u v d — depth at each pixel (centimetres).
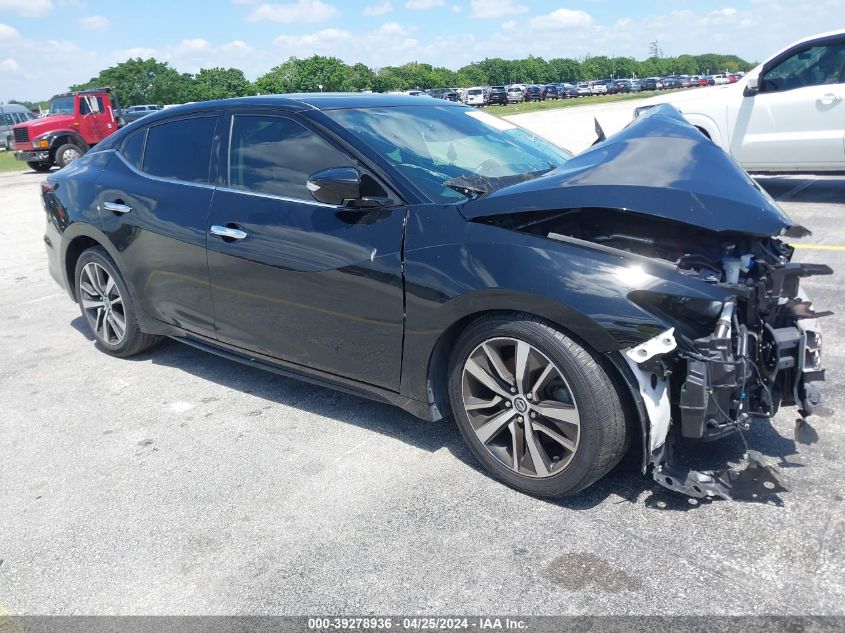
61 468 328
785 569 228
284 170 340
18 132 2009
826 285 512
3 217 1163
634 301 240
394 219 295
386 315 298
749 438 308
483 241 270
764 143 844
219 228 354
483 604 223
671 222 261
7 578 252
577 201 258
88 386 425
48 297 640
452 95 6369
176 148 398
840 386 353
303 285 323
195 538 268
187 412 381
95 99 2062
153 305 415
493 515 269
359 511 278
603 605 219
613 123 2270
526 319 261
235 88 9812
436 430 342
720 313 244
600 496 276
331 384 338
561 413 260
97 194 430
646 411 244
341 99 365
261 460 324
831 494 266
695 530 252
